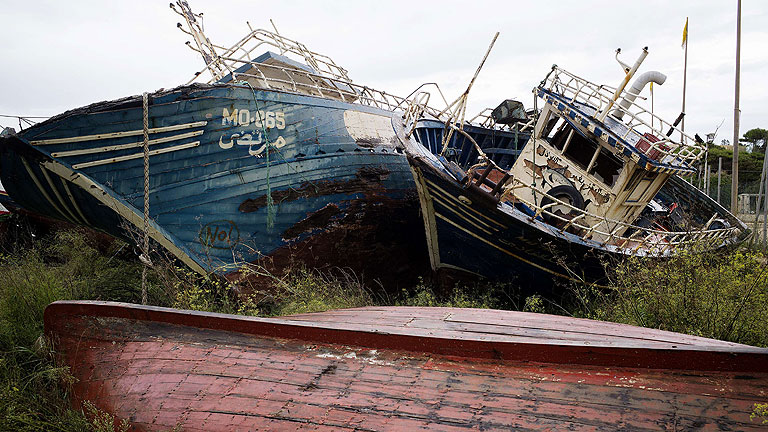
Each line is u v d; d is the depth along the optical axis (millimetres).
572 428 2539
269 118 7648
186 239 7191
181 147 7047
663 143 8672
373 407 2900
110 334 3943
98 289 7184
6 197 10836
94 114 6676
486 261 8000
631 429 2471
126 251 9453
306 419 2918
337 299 7094
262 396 3131
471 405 2789
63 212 7488
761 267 5707
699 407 2482
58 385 3904
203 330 3756
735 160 13367
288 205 7883
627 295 6316
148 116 6805
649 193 9266
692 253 6637
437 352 3191
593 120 8930
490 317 4527
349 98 11078
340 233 8586
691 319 5277
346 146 8500
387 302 8547
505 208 7391
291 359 3375
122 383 3547
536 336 3793
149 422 3213
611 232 8180
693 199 13133
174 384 3377
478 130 13086
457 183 7160
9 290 5941
